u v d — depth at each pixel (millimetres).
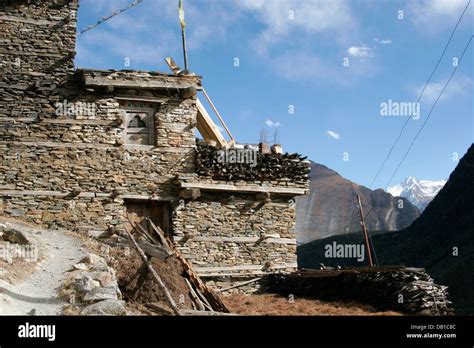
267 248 23953
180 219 22797
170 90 23266
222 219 23484
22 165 21266
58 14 22375
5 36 21734
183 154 23203
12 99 21516
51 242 19094
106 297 14562
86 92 22328
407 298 19391
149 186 22594
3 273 14844
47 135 21688
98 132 22250
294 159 24812
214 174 23359
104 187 22000
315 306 20203
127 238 20234
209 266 22891
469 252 42750
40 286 15180
